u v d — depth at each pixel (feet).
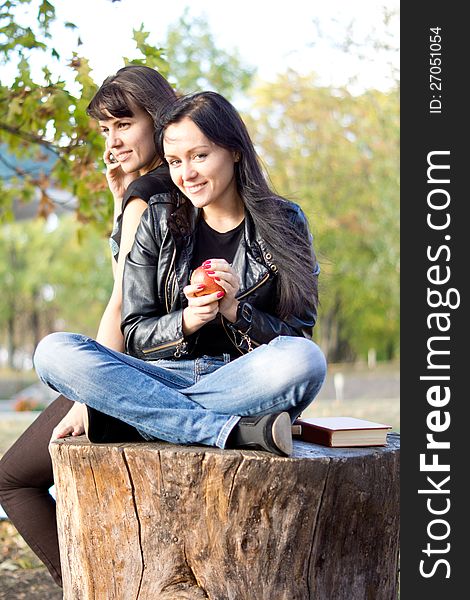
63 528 9.98
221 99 10.11
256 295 10.30
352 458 9.41
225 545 9.16
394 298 76.74
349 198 63.62
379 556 9.95
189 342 10.13
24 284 110.01
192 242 10.50
